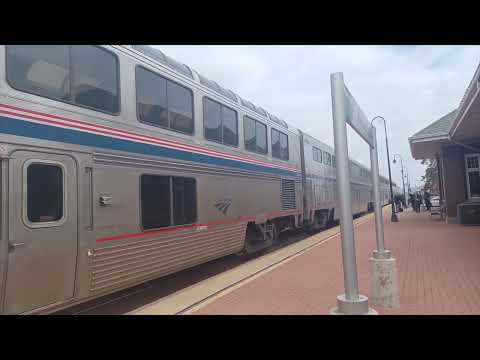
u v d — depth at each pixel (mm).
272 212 10672
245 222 9117
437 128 17031
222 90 8773
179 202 6738
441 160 19672
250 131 9789
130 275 5496
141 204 5773
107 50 5477
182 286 7703
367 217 26531
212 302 5785
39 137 4355
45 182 4383
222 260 10625
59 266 4438
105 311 5965
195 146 7324
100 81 5316
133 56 5973
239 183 8953
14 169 4066
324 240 13219
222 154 8289
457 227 15438
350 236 4508
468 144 16422
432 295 5758
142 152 5898
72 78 4879
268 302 5719
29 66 4367
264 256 10344
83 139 4902
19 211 4062
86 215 4832
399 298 5664
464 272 7137
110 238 5156
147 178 5992
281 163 11602
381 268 5246
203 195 7461
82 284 4715
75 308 6062
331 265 8492
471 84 9359
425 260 8555
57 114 4609
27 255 4102
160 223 6180
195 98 7492
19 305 4023
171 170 6543
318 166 15477
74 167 4742
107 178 5203
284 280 7137
